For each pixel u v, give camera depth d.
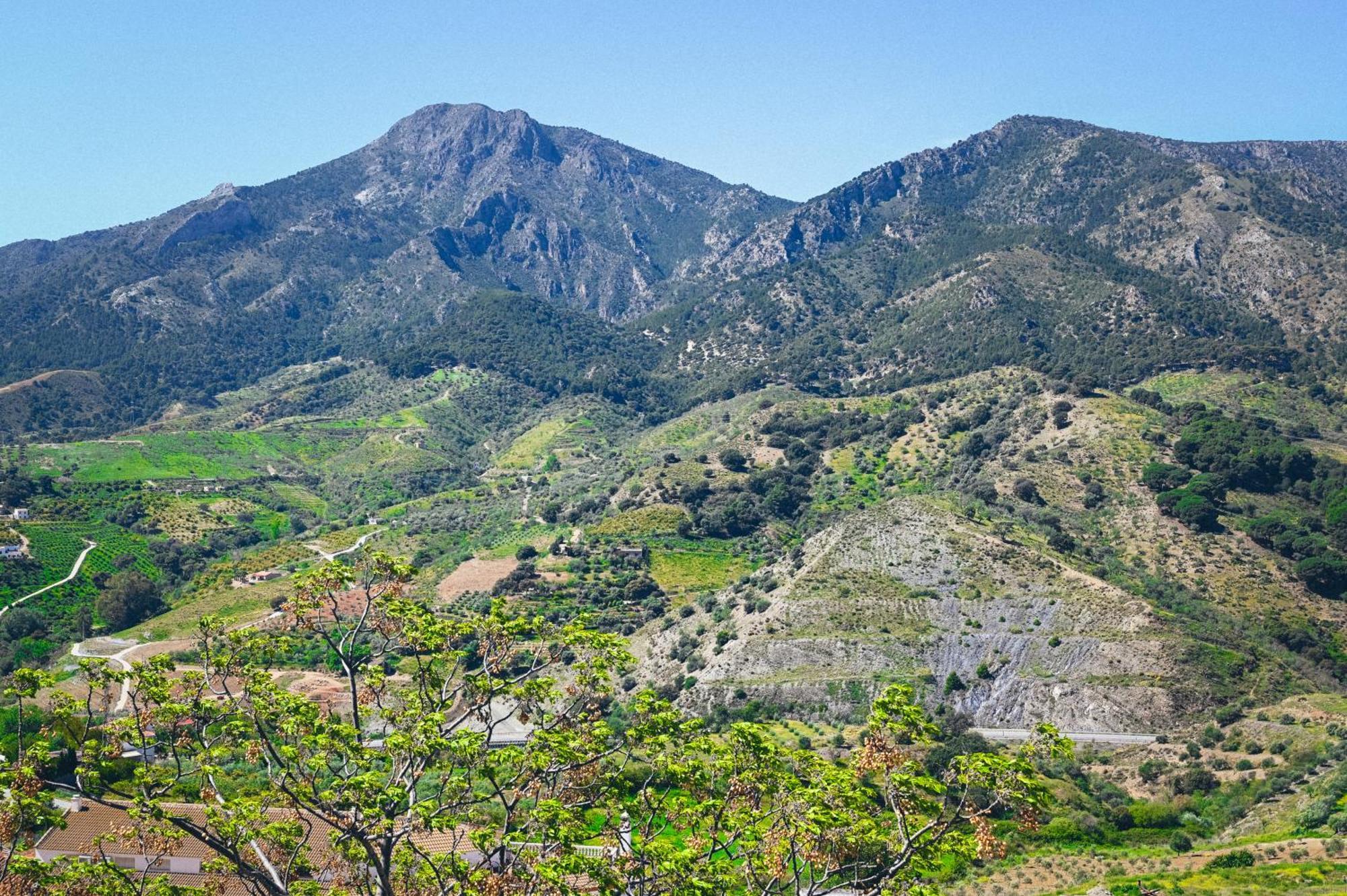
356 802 36.66
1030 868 75.94
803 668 118.00
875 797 39.91
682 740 42.47
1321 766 87.50
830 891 37.50
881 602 127.56
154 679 39.03
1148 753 97.19
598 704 43.69
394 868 41.12
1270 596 134.25
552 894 34.78
